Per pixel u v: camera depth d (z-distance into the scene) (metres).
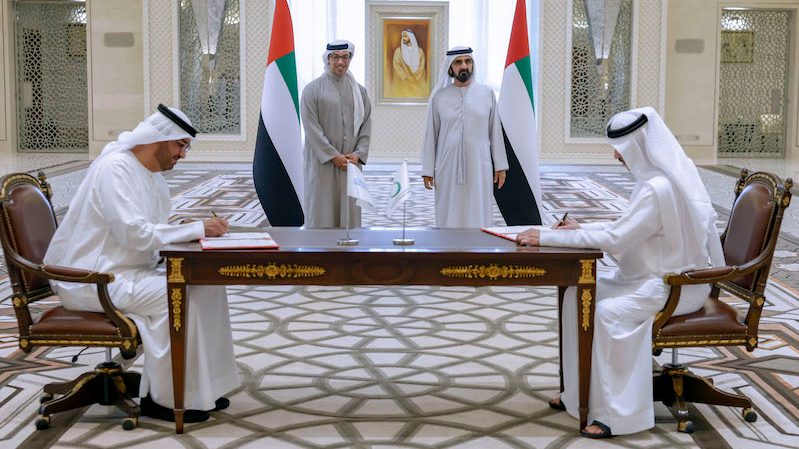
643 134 3.60
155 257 3.82
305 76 14.84
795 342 4.71
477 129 6.34
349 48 6.25
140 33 15.36
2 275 6.33
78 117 16.80
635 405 3.39
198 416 3.54
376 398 3.83
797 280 6.35
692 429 3.44
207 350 3.58
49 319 3.47
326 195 6.30
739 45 16.58
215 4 14.85
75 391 3.54
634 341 3.40
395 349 4.57
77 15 16.52
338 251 3.33
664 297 3.45
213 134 15.18
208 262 3.35
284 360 4.37
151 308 3.51
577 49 15.18
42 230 3.67
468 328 4.98
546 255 3.35
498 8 15.16
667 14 15.31
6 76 16.25
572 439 3.38
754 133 16.83
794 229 8.58
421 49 15.32
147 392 3.54
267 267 3.35
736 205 3.73
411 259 3.34
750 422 3.55
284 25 6.77
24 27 16.48
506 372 4.20
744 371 4.21
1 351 4.50
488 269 3.36
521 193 6.72
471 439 3.38
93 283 3.40
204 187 11.59
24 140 16.73
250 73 15.02
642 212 3.47
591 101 15.31
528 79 6.70
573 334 3.56
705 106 15.67
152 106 15.14
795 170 14.16
